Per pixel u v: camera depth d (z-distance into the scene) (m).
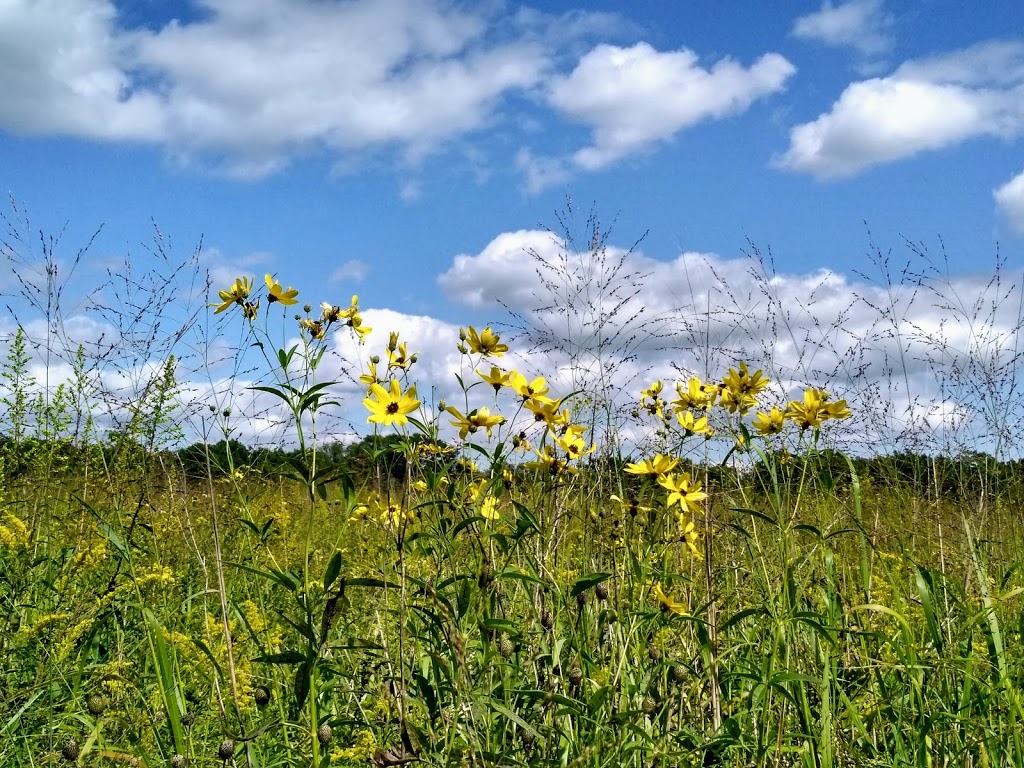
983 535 1.30
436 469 0.95
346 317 0.98
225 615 0.87
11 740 0.90
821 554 1.13
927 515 1.35
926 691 0.98
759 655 1.05
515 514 0.96
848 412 1.05
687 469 1.13
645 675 0.94
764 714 0.93
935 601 1.09
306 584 0.83
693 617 0.93
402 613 0.81
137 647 1.08
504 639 0.89
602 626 0.95
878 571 1.23
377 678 0.98
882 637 1.01
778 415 1.05
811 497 1.20
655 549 1.04
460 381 0.92
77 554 1.16
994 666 0.96
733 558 1.17
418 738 0.85
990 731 0.90
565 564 1.06
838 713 0.96
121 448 1.32
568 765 0.81
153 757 0.88
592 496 1.13
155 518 1.27
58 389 1.36
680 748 0.89
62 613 1.05
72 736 0.88
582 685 0.90
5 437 1.34
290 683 0.99
